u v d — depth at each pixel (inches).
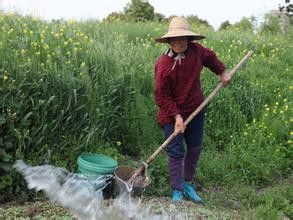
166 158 254.2
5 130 222.7
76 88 246.7
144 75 303.4
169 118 217.9
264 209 218.4
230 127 299.7
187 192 229.8
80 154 235.9
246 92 323.0
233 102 314.0
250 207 233.5
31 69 241.9
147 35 417.7
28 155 227.0
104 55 290.2
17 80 232.8
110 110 262.8
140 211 163.9
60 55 269.0
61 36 307.1
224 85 223.0
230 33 488.4
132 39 421.7
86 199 160.6
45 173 182.1
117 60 295.4
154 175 242.5
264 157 271.1
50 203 199.2
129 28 446.6
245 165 265.1
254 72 374.9
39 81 236.7
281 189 246.2
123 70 291.4
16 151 219.8
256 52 450.0
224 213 212.1
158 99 214.4
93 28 388.5
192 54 213.2
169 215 181.3
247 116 319.0
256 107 325.1
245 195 240.7
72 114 243.4
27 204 210.2
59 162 230.8
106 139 261.1
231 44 445.1
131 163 250.1
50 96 238.8
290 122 309.1
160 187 236.4
